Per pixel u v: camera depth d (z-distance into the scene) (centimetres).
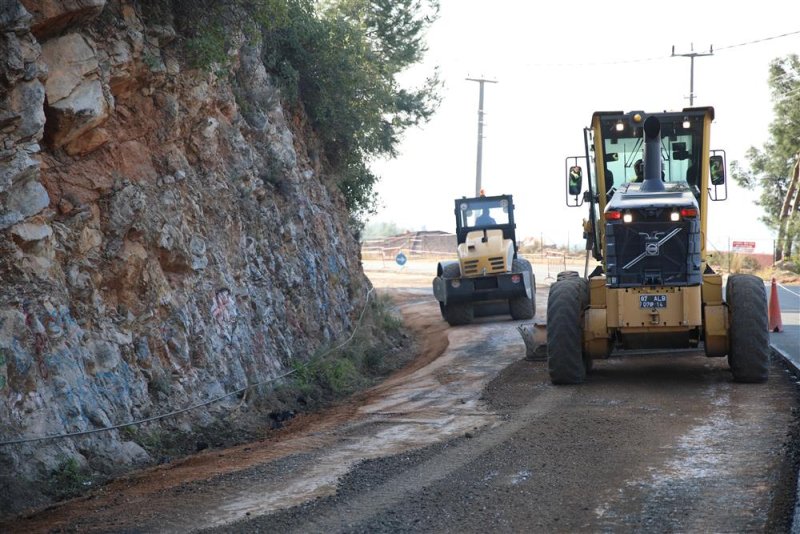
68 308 1061
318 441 1073
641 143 1398
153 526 713
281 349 1647
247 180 1678
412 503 738
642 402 1138
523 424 1045
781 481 745
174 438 1165
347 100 2356
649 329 1234
